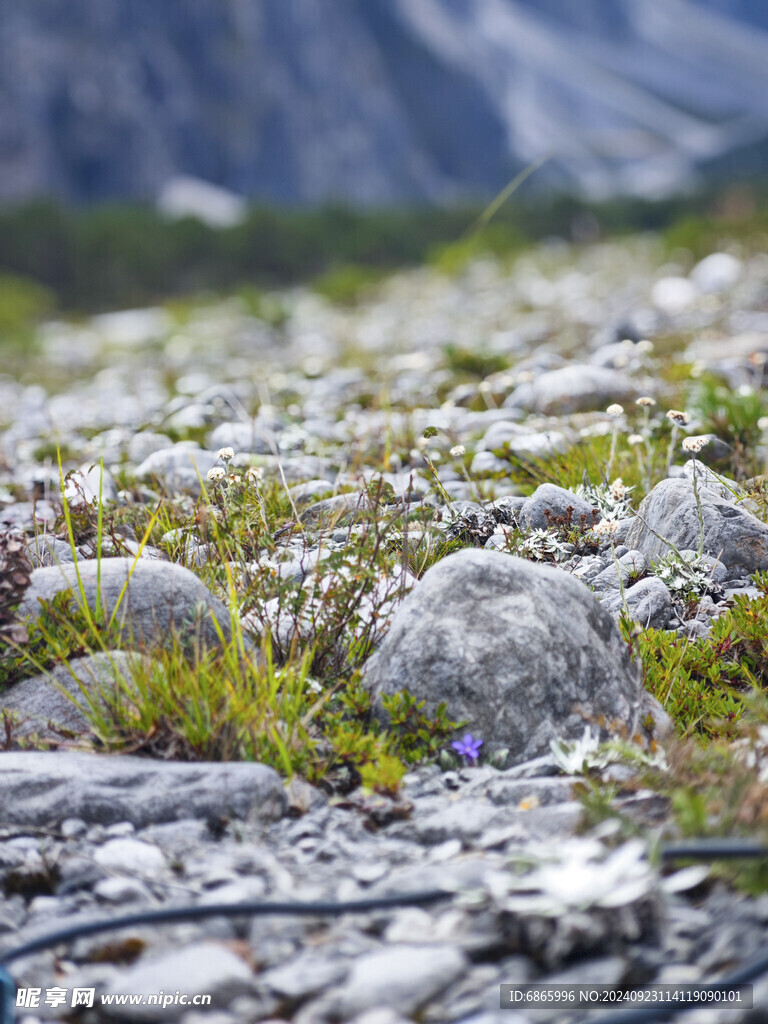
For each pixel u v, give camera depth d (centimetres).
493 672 272
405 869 249
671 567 311
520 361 648
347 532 326
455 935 238
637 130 9744
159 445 486
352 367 761
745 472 372
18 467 499
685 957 233
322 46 7100
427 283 1428
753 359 495
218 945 238
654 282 1122
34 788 262
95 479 376
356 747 269
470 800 261
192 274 2111
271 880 249
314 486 367
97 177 5675
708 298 866
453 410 495
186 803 261
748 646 294
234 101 6312
